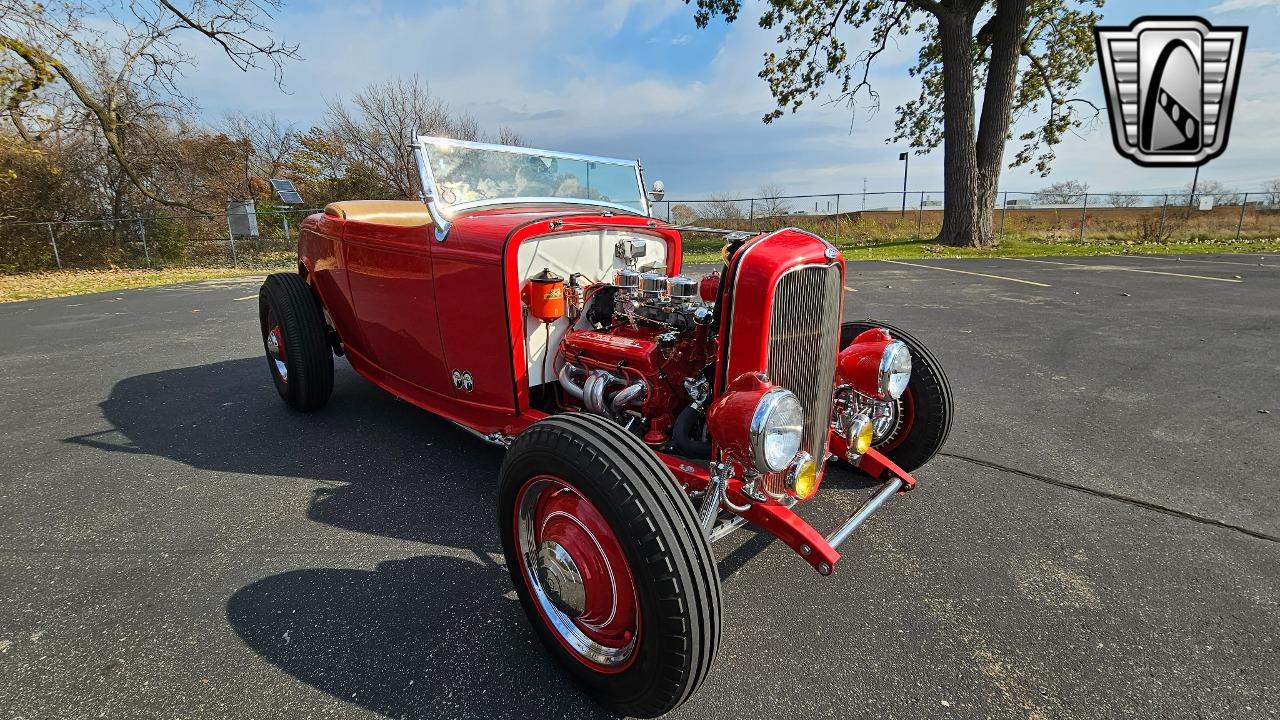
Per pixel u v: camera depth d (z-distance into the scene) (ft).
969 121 54.19
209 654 6.88
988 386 16.25
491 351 9.69
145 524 9.64
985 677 6.61
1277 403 14.73
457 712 6.16
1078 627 7.37
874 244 59.77
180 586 8.11
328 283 13.51
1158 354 19.22
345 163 83.76
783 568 8.62
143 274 51.57
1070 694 6.37
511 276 9.09
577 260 10.30
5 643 7.02
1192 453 12.07
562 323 10.11
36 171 57.16
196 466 11.71
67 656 6.83
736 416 6.39
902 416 10.52
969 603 7.82
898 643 7.14
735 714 6.15
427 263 10.18
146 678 6.52
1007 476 11.22
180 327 25.89
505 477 6.70
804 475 7.07
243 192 79.77
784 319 7.30
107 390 16.53
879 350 9.04
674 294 8.44
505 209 11.05
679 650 5.55
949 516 9.90
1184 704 6.22
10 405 15.29
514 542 6.84
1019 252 52.13
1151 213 69.67
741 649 7.07
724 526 7.45
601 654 6.31
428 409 11.80
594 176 13.00
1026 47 61.93
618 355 8.82
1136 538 9.22
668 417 8.71
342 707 6.19
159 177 66.03
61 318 28.86
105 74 58.34
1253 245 57.26
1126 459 11.86
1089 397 15.33
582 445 6.01
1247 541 9.09
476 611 7.68
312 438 13.06
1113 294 30.32
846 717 6.11
